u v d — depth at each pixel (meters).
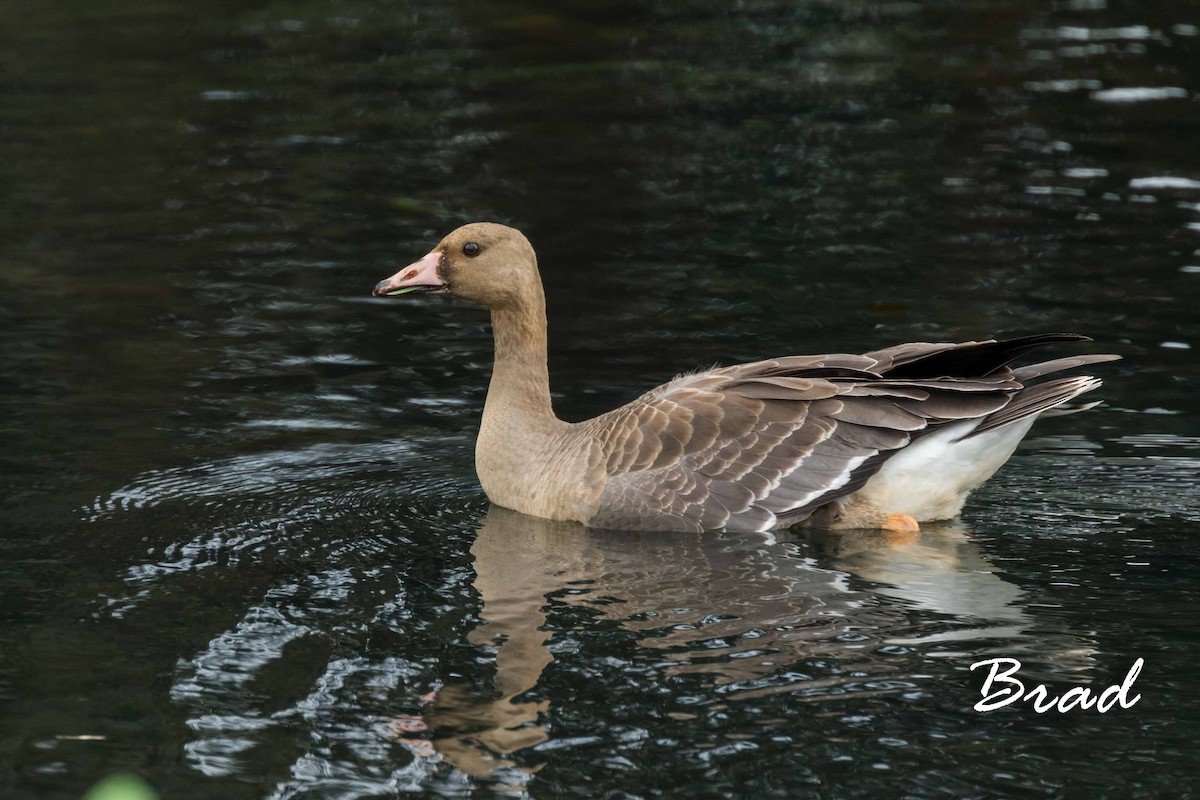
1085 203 20.44
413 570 11.05
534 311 13.12
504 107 25.77
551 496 12.27
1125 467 13.09
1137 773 8.03
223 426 14.35
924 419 11.73
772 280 18.12
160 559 11.24
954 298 17.27
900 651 9.45
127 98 26.28
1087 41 28.78
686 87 26.70
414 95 26.48
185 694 9.07
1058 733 8.43
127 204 21.41
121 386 15.34
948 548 11.40
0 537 11.63
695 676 9.15
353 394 15.35
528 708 8.82
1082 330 16.19
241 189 22.00
